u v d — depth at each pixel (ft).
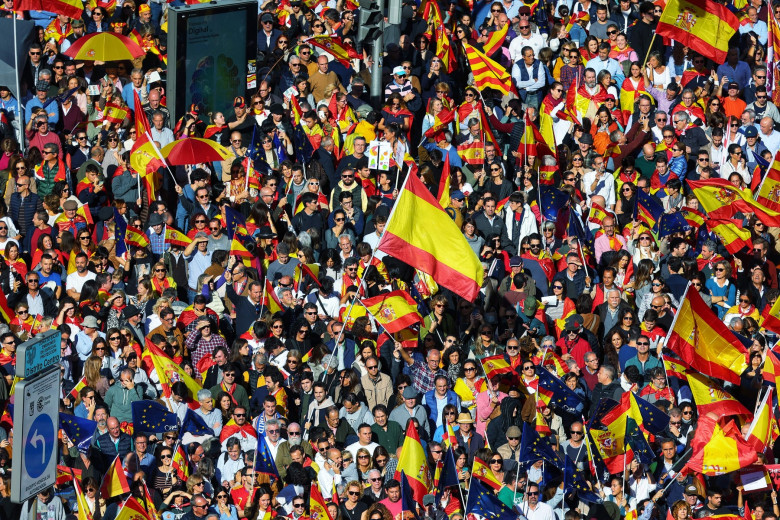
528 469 258.16
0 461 247.09
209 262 306.14
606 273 300.81
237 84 362.12
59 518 238.27
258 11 386.11
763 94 368.27
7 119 353.72
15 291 300.20
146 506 242.17
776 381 271.49
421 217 258.16
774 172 320.09
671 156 342.23
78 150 342.03
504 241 316.60
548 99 364.79
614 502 255.09
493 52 386.52
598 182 336.70
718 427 257.75
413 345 282.36
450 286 260.42
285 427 262.88
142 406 254.47
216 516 237.66
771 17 380.37
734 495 261.85
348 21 387.14
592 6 395.75
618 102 368.27
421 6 394.11
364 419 266.57
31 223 324.39
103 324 287.28
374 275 298.97
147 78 366.02
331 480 254.88
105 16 392.88
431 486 254.06
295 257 300.61
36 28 380.78
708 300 305.53
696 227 326.24
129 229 310.65
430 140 344.90
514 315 297.12
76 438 252.83
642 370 282.56
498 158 336.70
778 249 328.29
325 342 282.97
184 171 333.83
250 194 328.70
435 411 273.95
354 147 333.62
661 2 392.68
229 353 278.67
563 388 269.23
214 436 261.85
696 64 379.55
